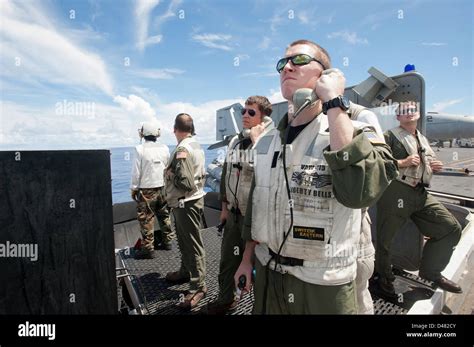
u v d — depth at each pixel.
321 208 1.18
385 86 3.20
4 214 1.18
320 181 1.19
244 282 1.63
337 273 1.21
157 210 4.07
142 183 3.76
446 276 2.74
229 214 2.47
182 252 2.73
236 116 10.62
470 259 3.56
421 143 2.75
